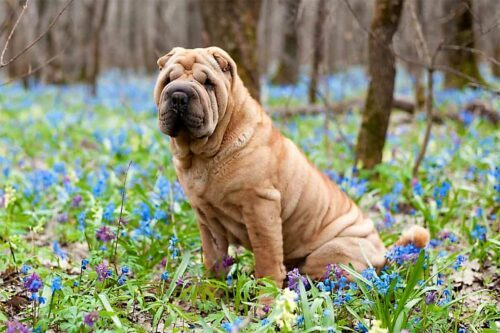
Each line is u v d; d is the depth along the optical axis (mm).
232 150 3865
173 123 3691
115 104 15078
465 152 7883
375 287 3535
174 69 3752
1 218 5309
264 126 4012
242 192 3916
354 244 4332
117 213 4980
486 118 10336
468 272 4559
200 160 3938
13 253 4371
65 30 19156
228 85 3826
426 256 4305
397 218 5969
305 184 4199
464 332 3463
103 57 37531
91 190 6203
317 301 3314
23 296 3873
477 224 5121
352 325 3654
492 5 12922
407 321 3459
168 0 33062
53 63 19234
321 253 4332
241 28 7922
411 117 11930
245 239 4203
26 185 6449
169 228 4980
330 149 8664
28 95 16688
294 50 18078
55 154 8734
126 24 37375
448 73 13180
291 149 4199
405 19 11266
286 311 2920
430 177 6578
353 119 11773
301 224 4270
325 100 8469
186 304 4031
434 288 3561
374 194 6656
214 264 4340
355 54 11156
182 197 5590
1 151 9047
